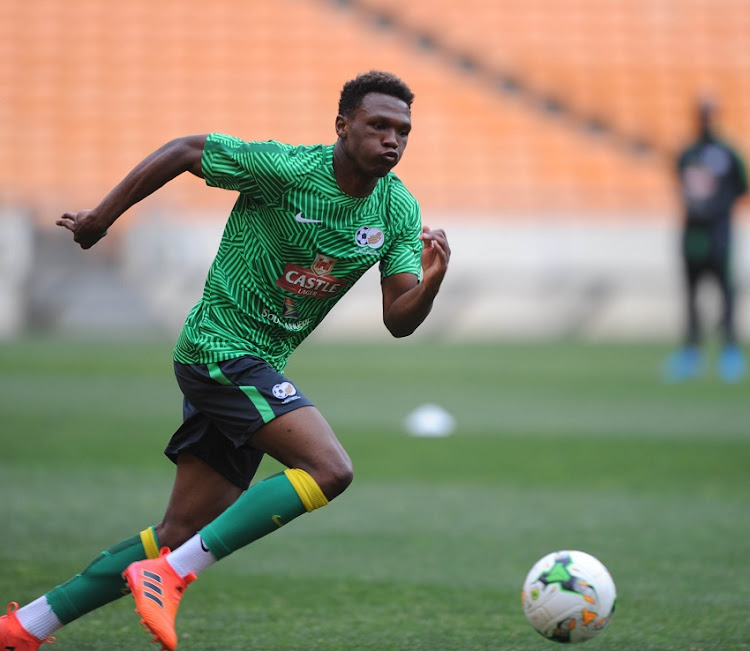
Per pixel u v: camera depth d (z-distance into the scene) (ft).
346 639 50.03
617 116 292.61
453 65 298.56
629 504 84.79
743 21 313.73
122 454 103.76
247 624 52.54
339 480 42.83
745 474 97.76
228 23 299.79
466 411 136.15
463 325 250.98
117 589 45.29
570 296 251.39
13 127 277.64
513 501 85.81
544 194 275.18
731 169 162.09
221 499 46.75
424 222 250.57
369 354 208.13
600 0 313.12
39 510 79.51
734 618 53.72
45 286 241.96
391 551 69.21
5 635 44.11
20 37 292.81
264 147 44.34
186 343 45.80
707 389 158.30
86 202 254.88
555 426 124.57
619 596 58.13
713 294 248.11
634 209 275.18
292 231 44.65
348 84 43.98
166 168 44.62
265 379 44.37
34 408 133.08
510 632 51.37
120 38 295.07
